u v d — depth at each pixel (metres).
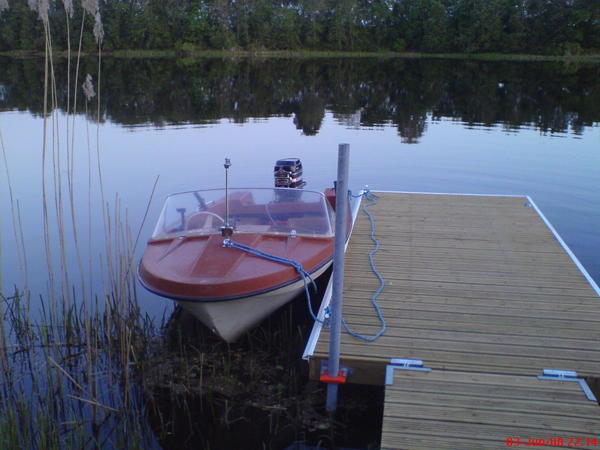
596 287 5.01
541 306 4.67
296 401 4.22
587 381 3.71
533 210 7.39
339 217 3.47
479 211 7.38
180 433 3.95
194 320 5.39
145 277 4.70
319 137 14.05
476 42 44.56
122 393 4.36
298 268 4.70
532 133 14.43
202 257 4.76
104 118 16.16
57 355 4.61
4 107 17.56
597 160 11.63
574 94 21.38
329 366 3.86
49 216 8.16
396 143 13.43
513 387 3.60
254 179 10.15
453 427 3.23
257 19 45.97
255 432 3.94
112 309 5.11
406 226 6.78
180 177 10.28
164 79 26.22
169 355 4.81
